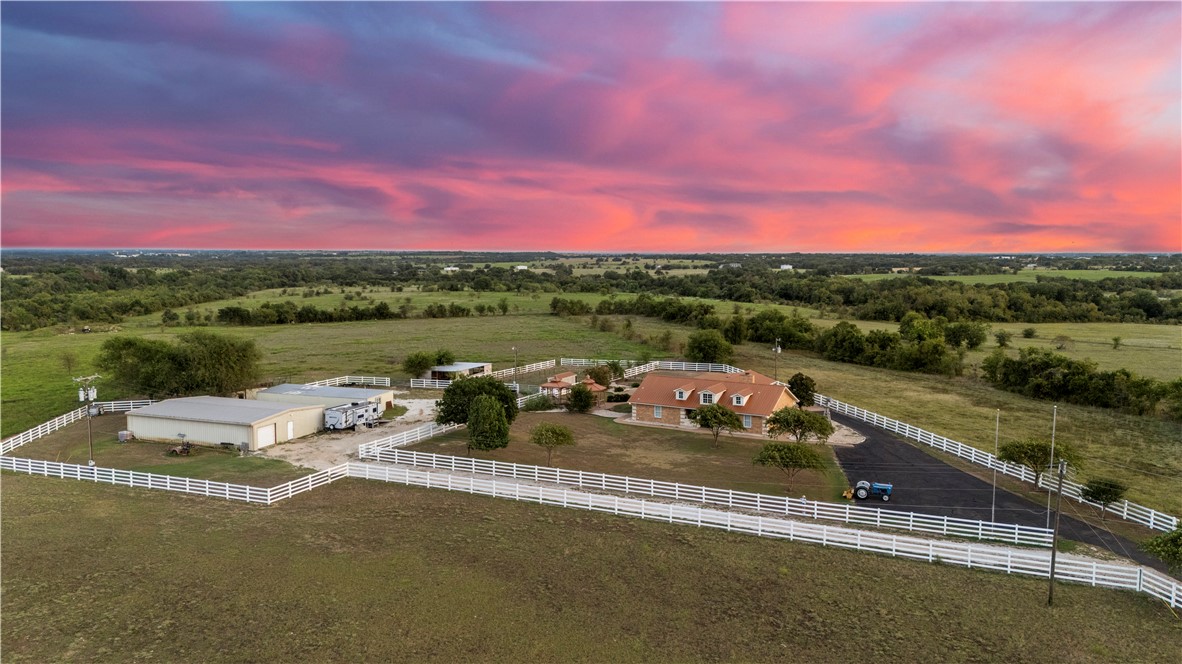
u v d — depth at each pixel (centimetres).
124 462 4675
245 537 3312
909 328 10631
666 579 2919
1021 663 2317
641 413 6062
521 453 4909
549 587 2830
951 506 3875
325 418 5656
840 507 3662
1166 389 6278
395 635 2442
